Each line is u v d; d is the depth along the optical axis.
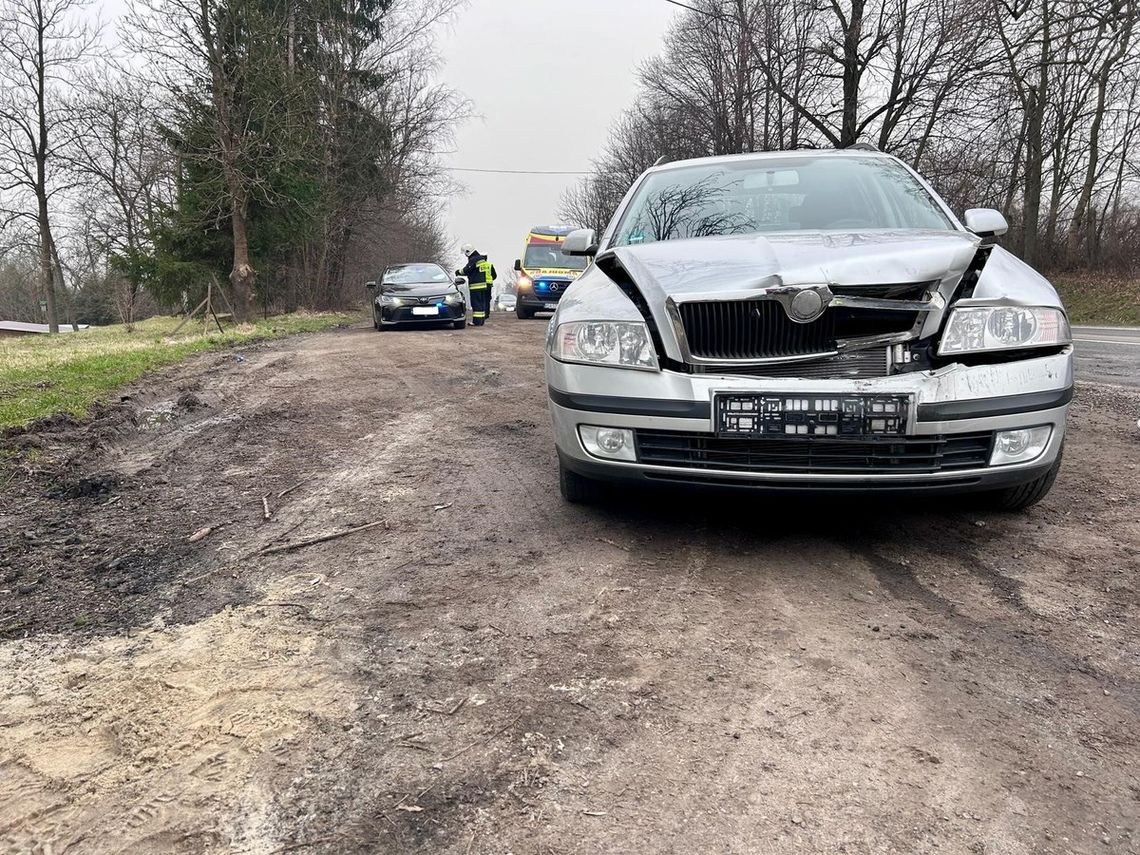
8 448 4.78
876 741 1.85
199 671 2.23
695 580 2.80
